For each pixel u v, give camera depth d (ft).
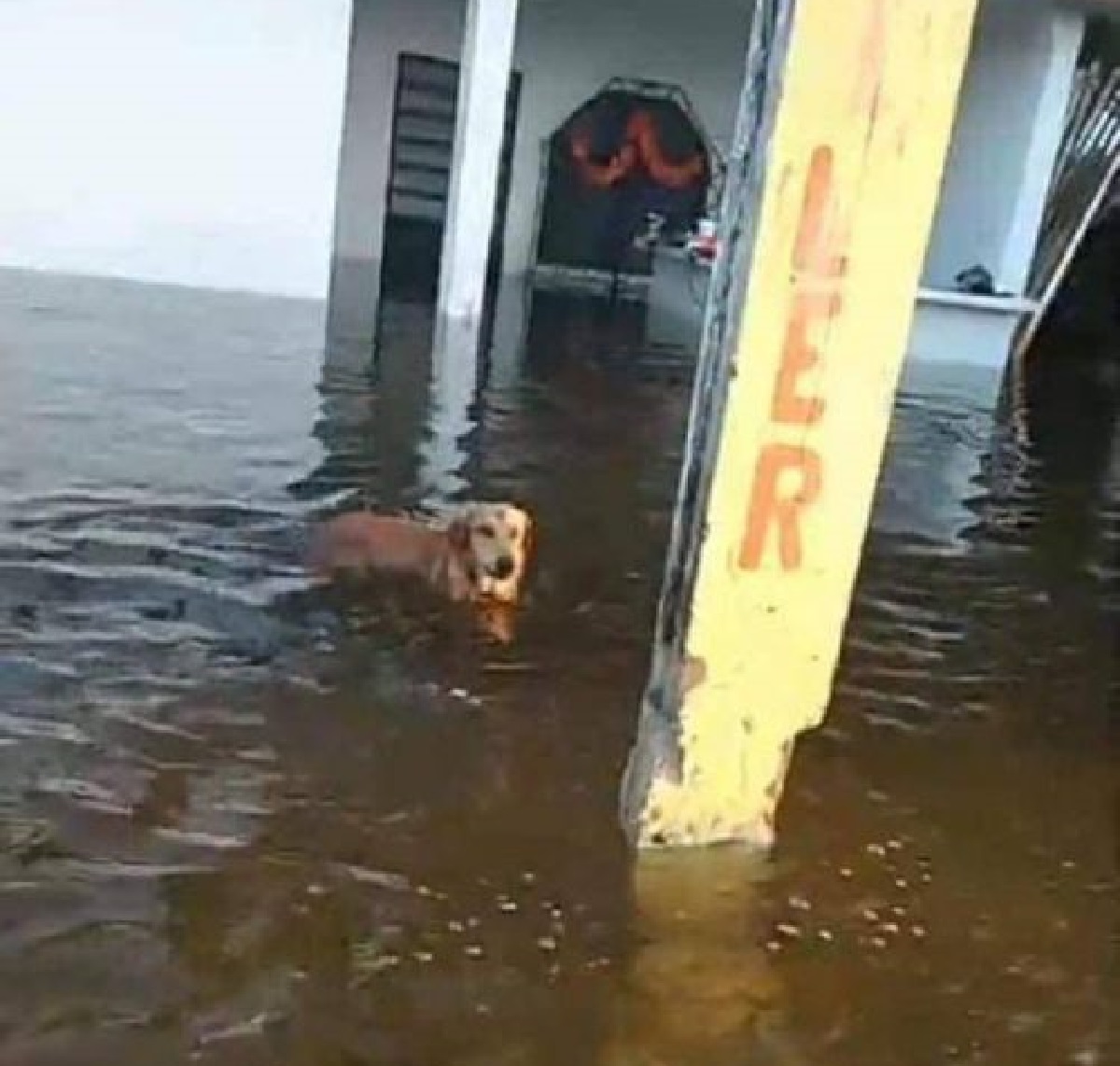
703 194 61.36
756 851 12.25
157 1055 8.99
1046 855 13.17
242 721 14.03
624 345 41.65
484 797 12.95
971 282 45.34
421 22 57.67
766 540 10.73
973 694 17.17
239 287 43.24
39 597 16.63
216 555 18.85
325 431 26.86
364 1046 9.27
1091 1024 10.51
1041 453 32.91
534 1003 9.90
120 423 25.59
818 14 9.50
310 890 11.10
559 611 18.25
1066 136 45.98
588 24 59.67
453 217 42.47
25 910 10.40
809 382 10.27
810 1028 10.01
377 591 18.08
